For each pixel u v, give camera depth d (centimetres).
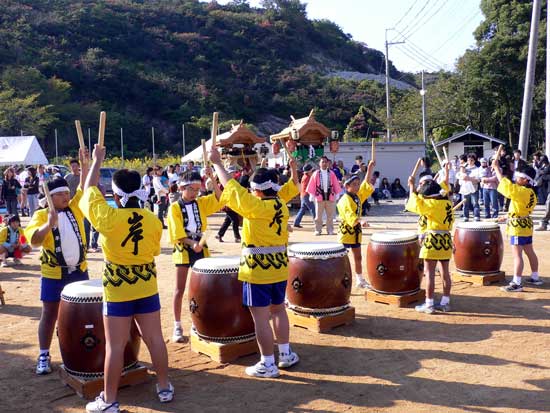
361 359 610
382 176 2970
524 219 861
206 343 624
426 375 562
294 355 599
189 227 652
